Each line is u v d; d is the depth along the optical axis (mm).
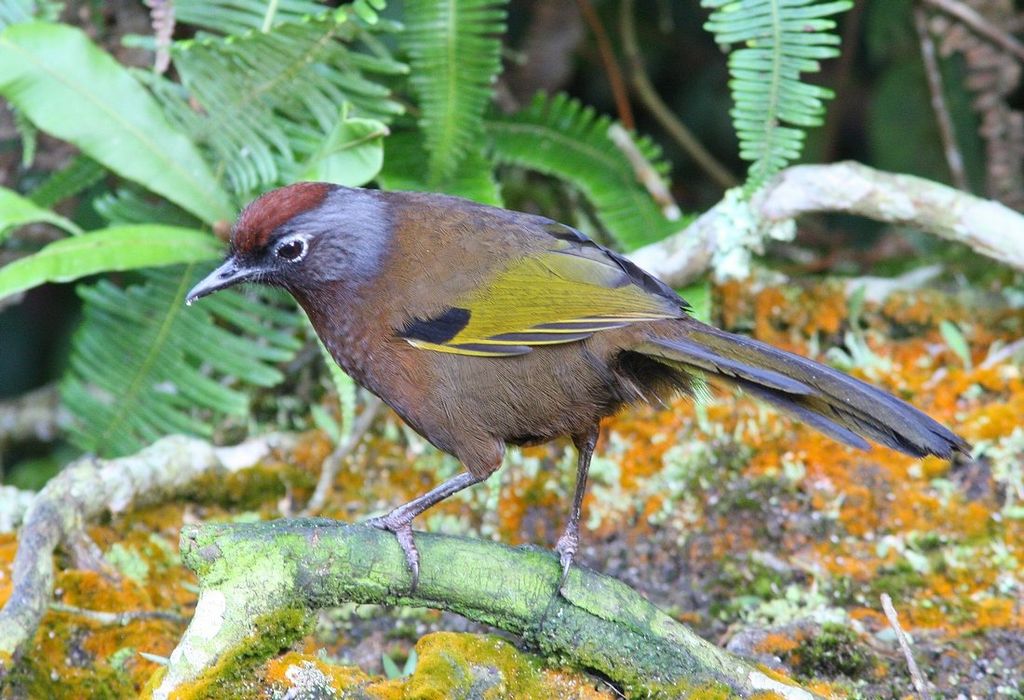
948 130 11594
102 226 11062
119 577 8023
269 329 9664
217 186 9312
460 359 7203
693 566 8625
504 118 10695
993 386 9633
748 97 8758
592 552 8867
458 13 9219
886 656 7359
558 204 12078
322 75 9250
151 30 10523
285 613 6121
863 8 13266
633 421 9773
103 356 9586
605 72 13719
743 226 9539
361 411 10219
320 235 7316
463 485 7281
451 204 7680
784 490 8945
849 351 10438
